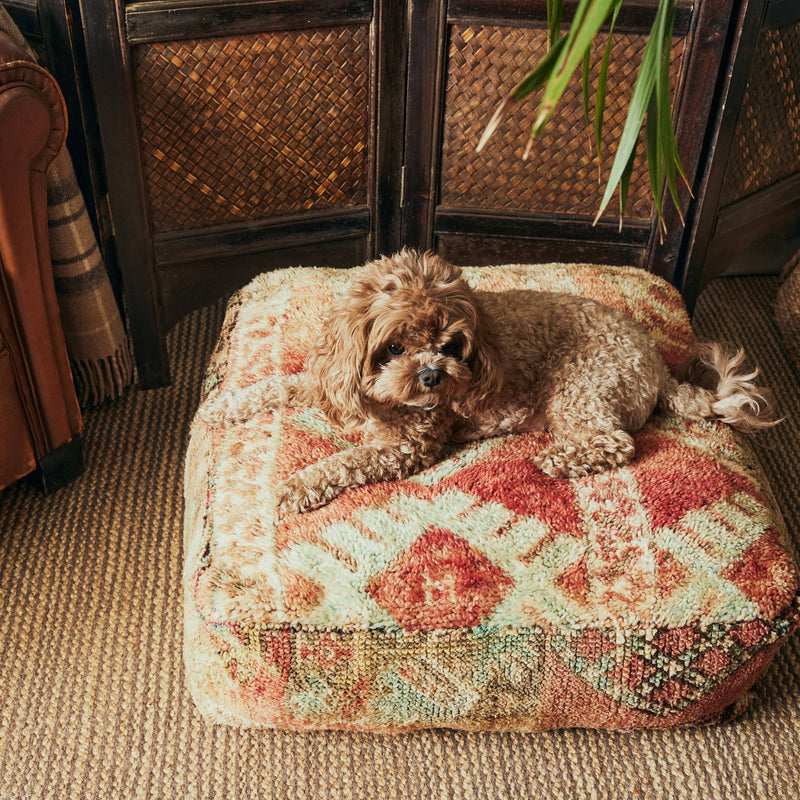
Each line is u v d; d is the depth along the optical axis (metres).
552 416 1.86
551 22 1.39
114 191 2.29
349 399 1.71
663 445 1.88
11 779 1.68
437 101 2.37
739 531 1.69
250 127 2.34
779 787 1.68
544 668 1.58
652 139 1.33
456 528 1.67
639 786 1.68
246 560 1.62
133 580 2.06
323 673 1.56
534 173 2.51
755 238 2.82
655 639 1.57
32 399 2.08
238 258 2.55
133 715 1.79
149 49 2.14
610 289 2.34
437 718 1.64
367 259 2.69
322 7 2.21
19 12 2.17
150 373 2.61
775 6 2.26
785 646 1.93
